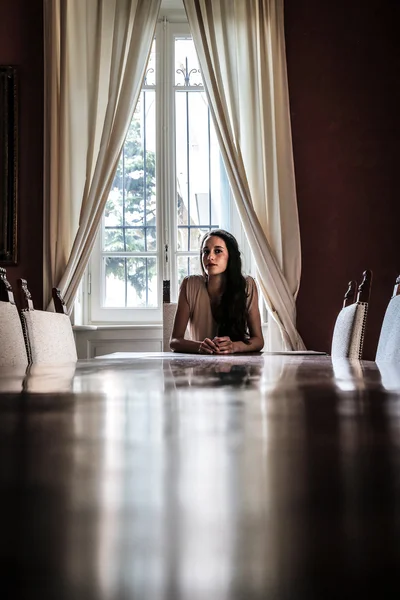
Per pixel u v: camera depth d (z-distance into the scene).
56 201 3.71
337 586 0.11
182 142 4.16
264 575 0.11
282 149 3.76
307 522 0.14
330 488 0.17
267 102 3.75
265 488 0.17
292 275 3.70
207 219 4.15
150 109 4.15
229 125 3.74
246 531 0.13
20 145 3.89
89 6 3.77
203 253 2.83
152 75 4.14
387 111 3.96
